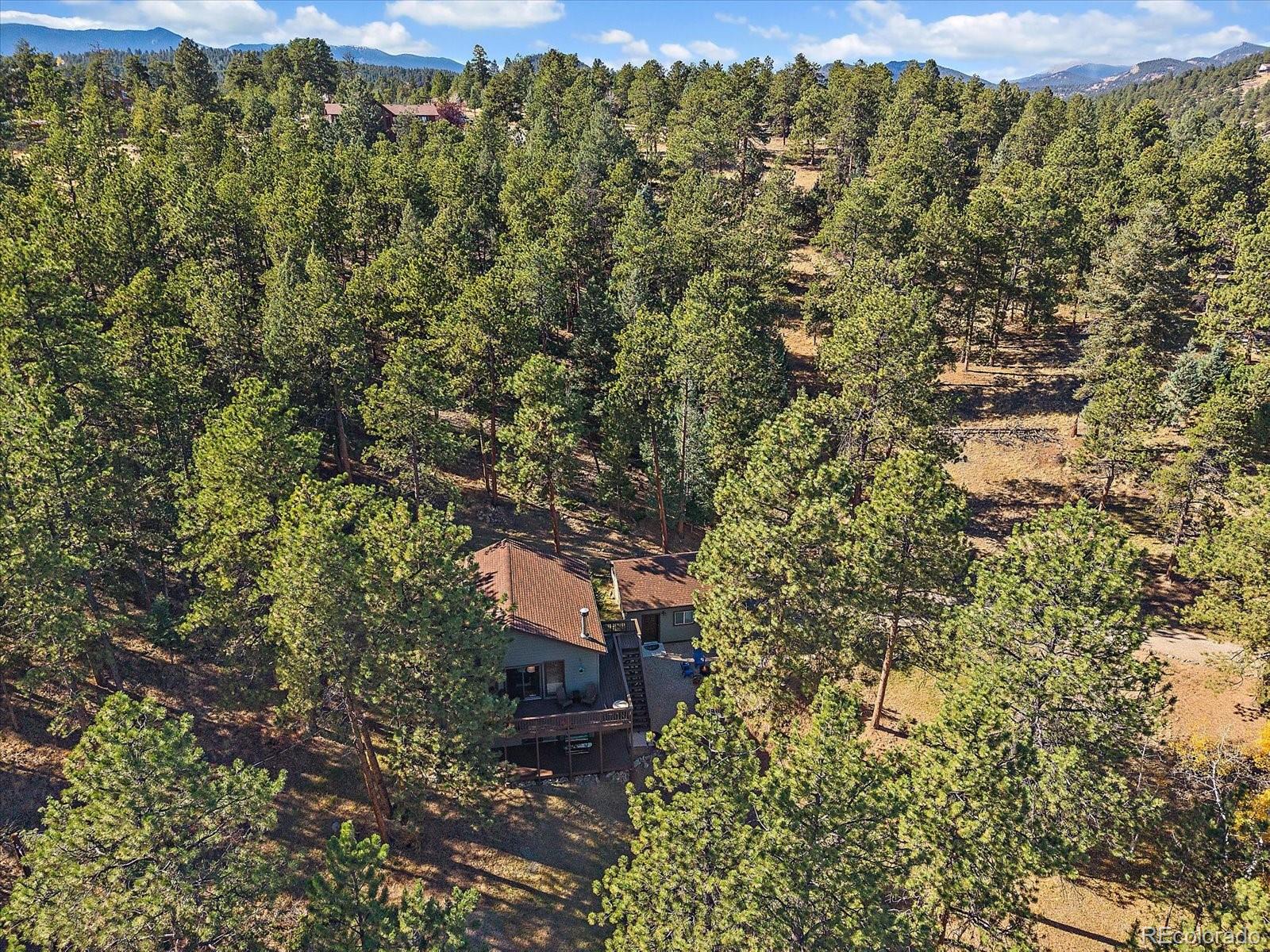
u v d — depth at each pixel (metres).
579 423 47.06
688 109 108.00
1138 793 24.75
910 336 40.69
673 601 42.00
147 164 72.62
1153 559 44.00
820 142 126.44
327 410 48.88
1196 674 35.19
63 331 36.03
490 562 38.09
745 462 47.03
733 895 17.22
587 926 27.69
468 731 26.17
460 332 46.97
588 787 33.44
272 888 18.91
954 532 30.94
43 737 29.33
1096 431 44.34
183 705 32.22
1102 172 78.50
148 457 35.25
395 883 28.11
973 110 111.50
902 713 35.62
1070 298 65.94
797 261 88.81
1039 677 23.53
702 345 47.25
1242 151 79.00
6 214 53.06
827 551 30.05
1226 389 39.62
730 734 19.81
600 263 75.00
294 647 24.42
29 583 24.62
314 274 49.16
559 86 139.62
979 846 19.80
